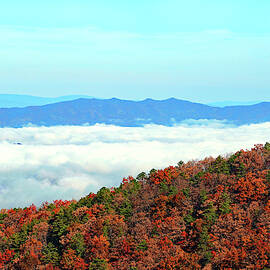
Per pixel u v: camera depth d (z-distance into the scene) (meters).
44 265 89.06
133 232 93.38
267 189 104.12
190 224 91.25
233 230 87.62
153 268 79.62
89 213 107.25
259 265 73.19
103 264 81.94
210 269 77.44
